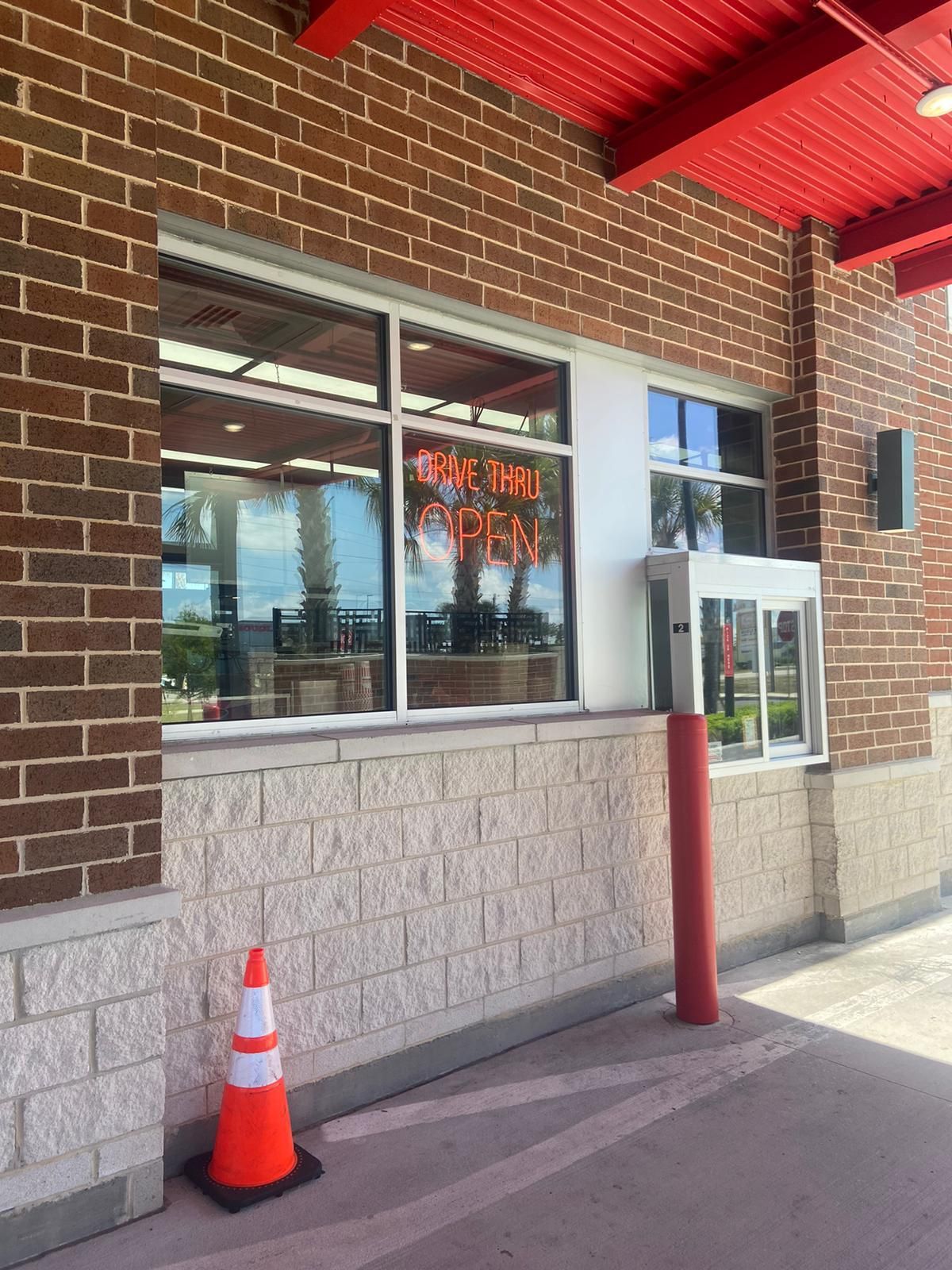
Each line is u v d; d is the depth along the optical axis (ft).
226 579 12.42
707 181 18.34
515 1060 13.79
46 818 9.25
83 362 9.65
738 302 19.08
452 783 13.57
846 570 20.48
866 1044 14.23
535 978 14.55
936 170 18.44
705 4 13.35
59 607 9.39
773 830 18.98
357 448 13.87
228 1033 11.23
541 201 15.49
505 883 14.19
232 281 12.69
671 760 15.30
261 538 12.78
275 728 12.65
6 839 9.01
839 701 19.98
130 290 10.02
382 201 13.37
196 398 12.28
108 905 9.43
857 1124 11.77
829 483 20.20
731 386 19.42
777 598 18.78
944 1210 9.95
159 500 10.13
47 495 9.36
